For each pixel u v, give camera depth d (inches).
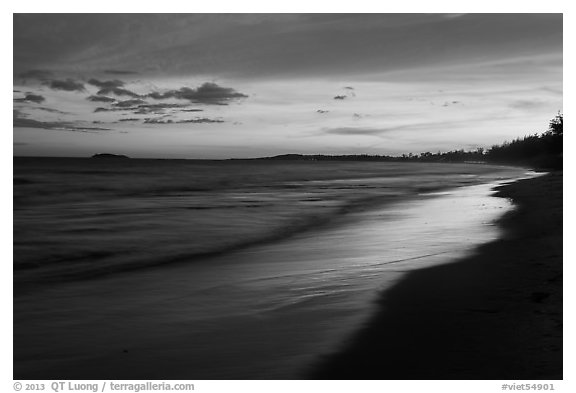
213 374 210.8
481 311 273.6
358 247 495.2
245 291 337.7
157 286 359.3
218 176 2468.0
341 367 211.5
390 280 348.8
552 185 1293.1
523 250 435.8
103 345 245.1
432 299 299.1
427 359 216.1
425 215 770.2
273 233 623.5
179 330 263.6
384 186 1711.4
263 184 1846.7
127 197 1198.9
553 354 215.8
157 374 212.4
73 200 1097.4
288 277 373.4
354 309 286.2
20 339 253.4
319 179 2301.9
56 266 436.8
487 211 797.2
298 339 243.6
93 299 328.2
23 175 2042.3
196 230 643.5
